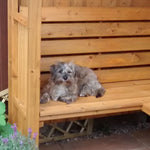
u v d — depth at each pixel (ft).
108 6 8.15
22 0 6.77
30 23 5.90
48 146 7.75
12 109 7.57
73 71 7.10
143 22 8.52
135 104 7.25
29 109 6.35
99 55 8.21
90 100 7.19
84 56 8.04
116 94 7.64
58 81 6.90
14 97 7.36
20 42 6.70
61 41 7.69
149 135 8.53
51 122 7.42
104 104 7.01
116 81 8.57
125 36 8.45
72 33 7.75
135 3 8.45
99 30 8.04
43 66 7.64
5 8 8.11
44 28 7.45
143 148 7.85
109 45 8.23
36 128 6.51
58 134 8.21
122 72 8.58
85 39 7.93
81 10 7.70
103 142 8.05
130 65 8.63
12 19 7.02
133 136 8.43
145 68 8.85
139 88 8.17
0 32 8.15
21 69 6.75
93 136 8.34
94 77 7.64
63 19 7.56
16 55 7.04
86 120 8.28
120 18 8.20
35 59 6.10
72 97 7.06
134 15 8.34
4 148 5.47
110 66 8.39
